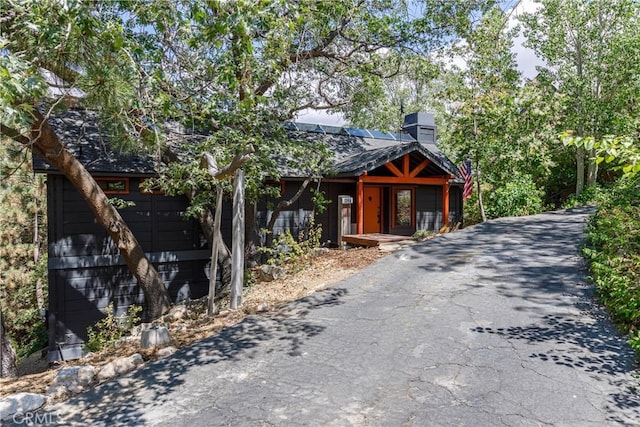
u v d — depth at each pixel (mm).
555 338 4176
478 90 15055
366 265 7965
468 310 5078
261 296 6770
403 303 5539
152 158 9164
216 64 6812
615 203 8727
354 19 10172
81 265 8672
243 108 6902
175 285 9844
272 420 2998
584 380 3377
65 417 3176
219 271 10102
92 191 7453
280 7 6059
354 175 11039
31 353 13617
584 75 17500
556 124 15281
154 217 9602
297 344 4438
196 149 7812
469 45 14539
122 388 3625
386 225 13719
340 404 3188
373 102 12773
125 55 4574
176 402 3326
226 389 3514
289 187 11453
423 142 16891
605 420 2852
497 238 9492
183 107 7355
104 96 4668
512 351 3938
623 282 4723
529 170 17156
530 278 6195
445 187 13000
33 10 3844
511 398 3160
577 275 6176
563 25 17531
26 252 17000
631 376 3420
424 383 3449
